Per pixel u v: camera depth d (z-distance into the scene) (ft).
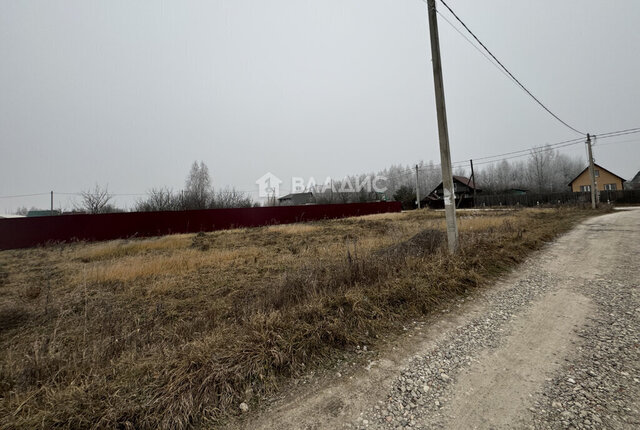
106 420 6.01
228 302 15.55
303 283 13.71
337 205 91.76
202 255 29.43
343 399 6.93
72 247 45.29
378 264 15.26
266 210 75.20
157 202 91.30
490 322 10.71
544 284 14.78
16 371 8.26
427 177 200.95
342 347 9.27
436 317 11.44
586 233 30.86
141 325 12.59
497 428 5.74
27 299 18.22
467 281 14.94
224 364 7.70
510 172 202.08
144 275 22.06
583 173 122.31
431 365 8.13
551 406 6.19
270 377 7.72
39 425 5.91
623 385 6.64
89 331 12.16
